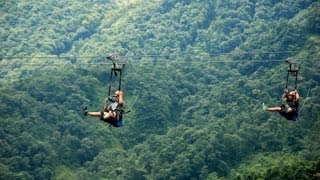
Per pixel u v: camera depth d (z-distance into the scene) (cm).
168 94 14938
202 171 11631
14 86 13988
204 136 12144
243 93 14238
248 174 10338
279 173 9519
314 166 9338
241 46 17200
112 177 12056
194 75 16012
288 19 19562
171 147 12144
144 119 13962
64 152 12462
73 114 13488
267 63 15650
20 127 12256
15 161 11431
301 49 15575
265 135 12188
